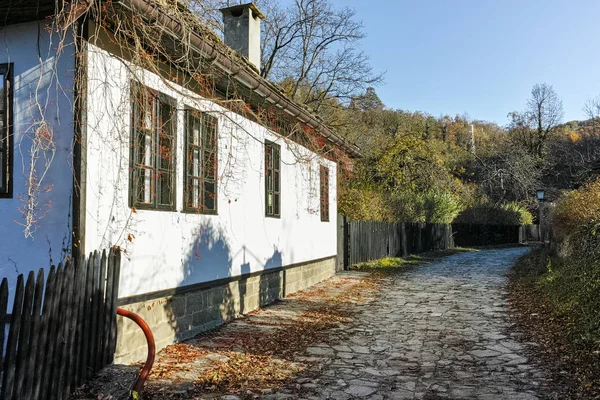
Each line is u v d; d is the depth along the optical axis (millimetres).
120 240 5555
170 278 6492
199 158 7230
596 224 9133
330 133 11922
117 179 5512
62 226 5008
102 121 5297
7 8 5066
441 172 29422
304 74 27125
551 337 7043
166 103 6422
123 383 4586
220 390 5004
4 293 3510
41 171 5121
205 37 6094
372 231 18938
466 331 7785
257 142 9172
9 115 5266
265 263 9648
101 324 4844
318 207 13164
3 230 5211
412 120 40188
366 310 9547
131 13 5098
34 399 3844
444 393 4996
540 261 14844
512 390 5051
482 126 55938
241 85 7566
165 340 6516
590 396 4723
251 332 7516
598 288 7031
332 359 6211
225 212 8000
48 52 5168
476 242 32844
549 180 32688
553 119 46281
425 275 15547
